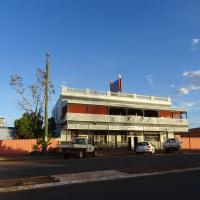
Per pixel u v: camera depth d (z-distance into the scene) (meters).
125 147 55.62
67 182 13.35
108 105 53.88
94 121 52.12
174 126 60.28
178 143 45.00
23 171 18.38
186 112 62.72
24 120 52.38
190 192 11.44
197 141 60.84
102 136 54.12
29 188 12.23
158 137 60.12
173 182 13.45
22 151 45.16
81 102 51.75
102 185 12.78
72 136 51.66
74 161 26.41
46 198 10.58
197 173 16.08
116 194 11.10
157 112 60.38
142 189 11.96
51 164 23.48
